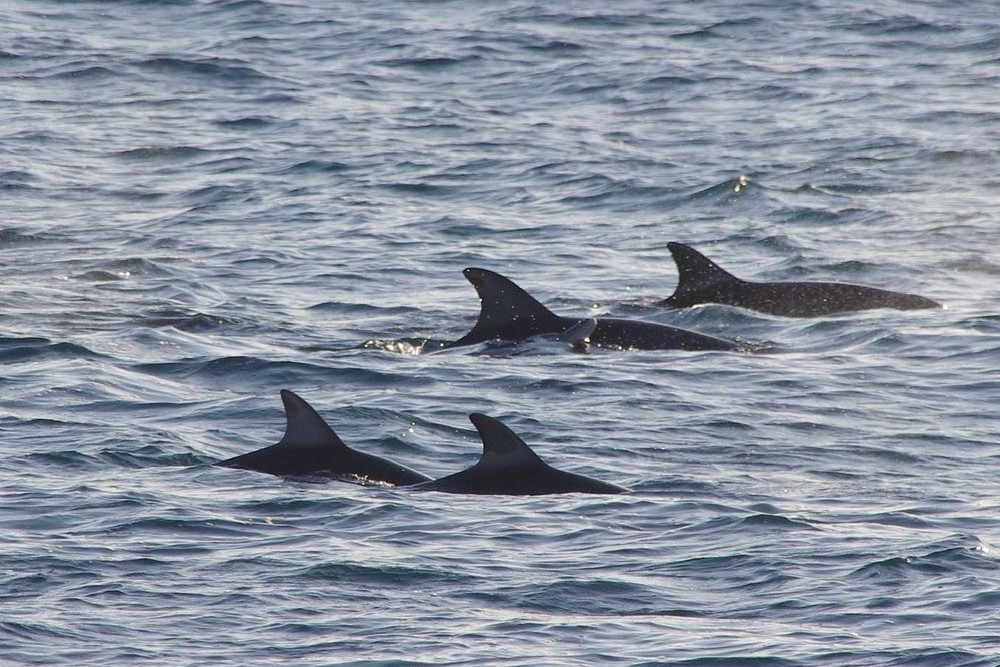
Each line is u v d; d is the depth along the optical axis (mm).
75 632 43688
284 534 52500
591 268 108062
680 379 78812
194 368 79875
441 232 119625
